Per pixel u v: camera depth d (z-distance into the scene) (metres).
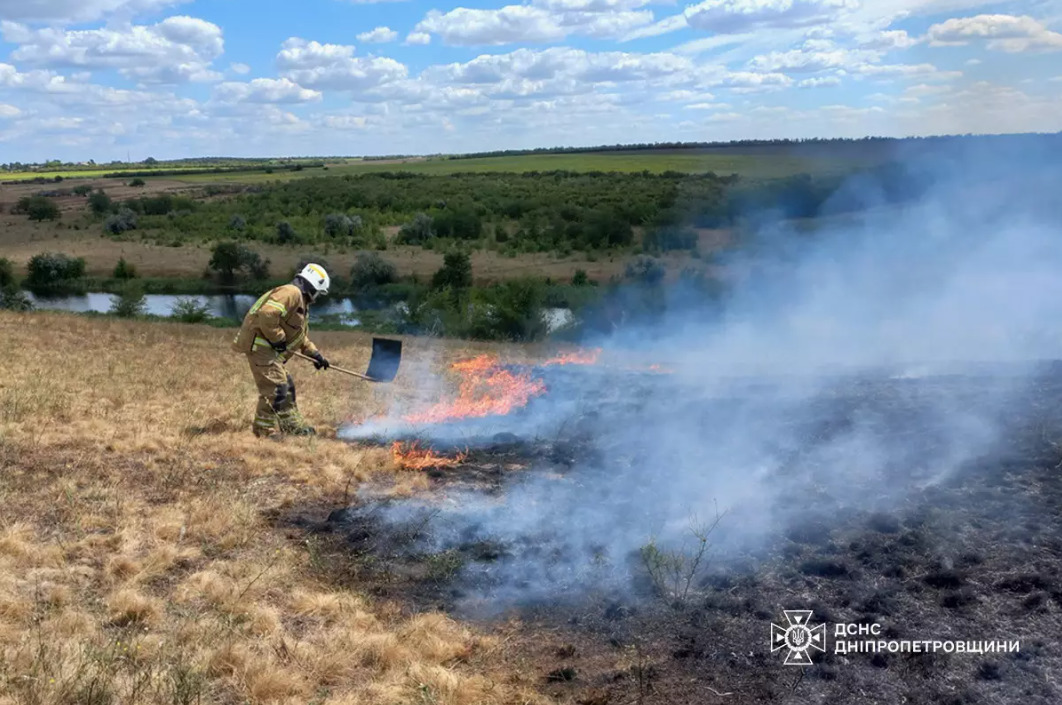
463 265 49.12
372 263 52.47
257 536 5.21
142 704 3.25
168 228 84.50
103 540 4.83
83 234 79.44
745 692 3.66
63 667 3.38
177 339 17.98
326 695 3.54
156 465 6.32
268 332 7.51
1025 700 3.51
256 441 7.23
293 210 100.88
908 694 3.60
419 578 4.76
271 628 4.04
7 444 6.41
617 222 67.31
